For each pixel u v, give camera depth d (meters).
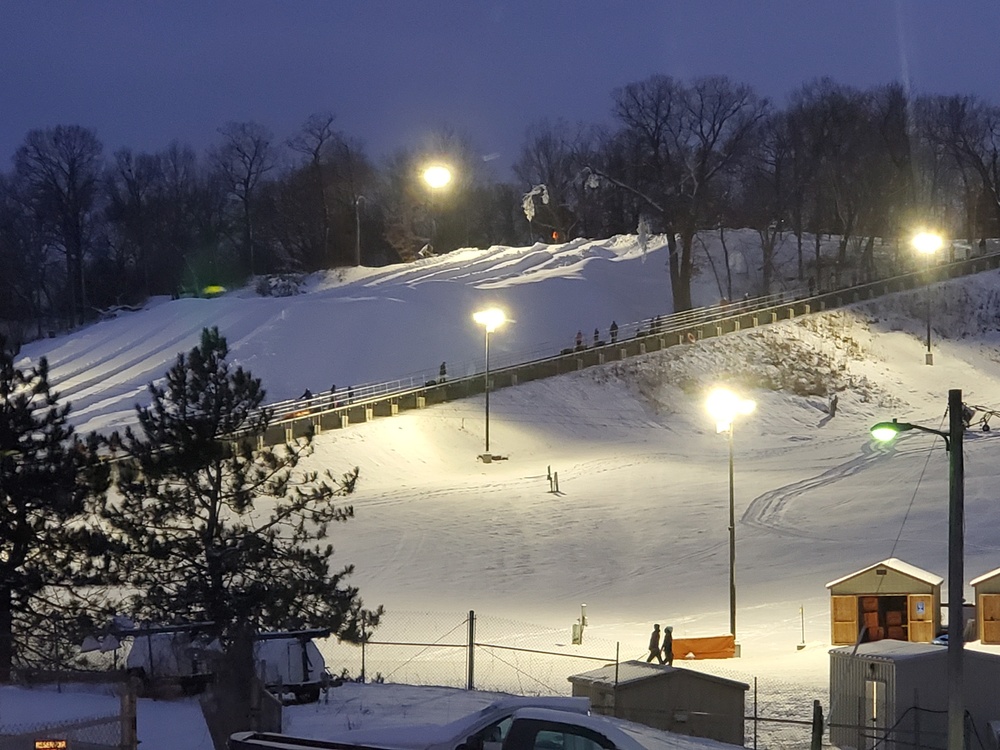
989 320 118.00
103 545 27.75
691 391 95.94
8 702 22.28
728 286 121.62
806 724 27.00
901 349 110.00
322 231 152.25
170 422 28.89
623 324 111.69
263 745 14.16
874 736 27.20
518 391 89.25
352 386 90.25
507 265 129.50
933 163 145.75
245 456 29.56
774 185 129.38
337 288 122.94
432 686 30.86
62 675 24.14
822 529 57.59
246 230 151.00
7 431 28.47
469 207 164.12
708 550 54.59
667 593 48.31
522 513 60.62
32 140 139.38
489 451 77.00
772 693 32.22
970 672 27.66
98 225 149.38
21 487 27.77
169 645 25.41
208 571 27.73
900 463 70.81
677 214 113.94
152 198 151.12
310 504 59.84
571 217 161.38
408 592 47.59
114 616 27.36
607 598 47.47
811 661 37.38
